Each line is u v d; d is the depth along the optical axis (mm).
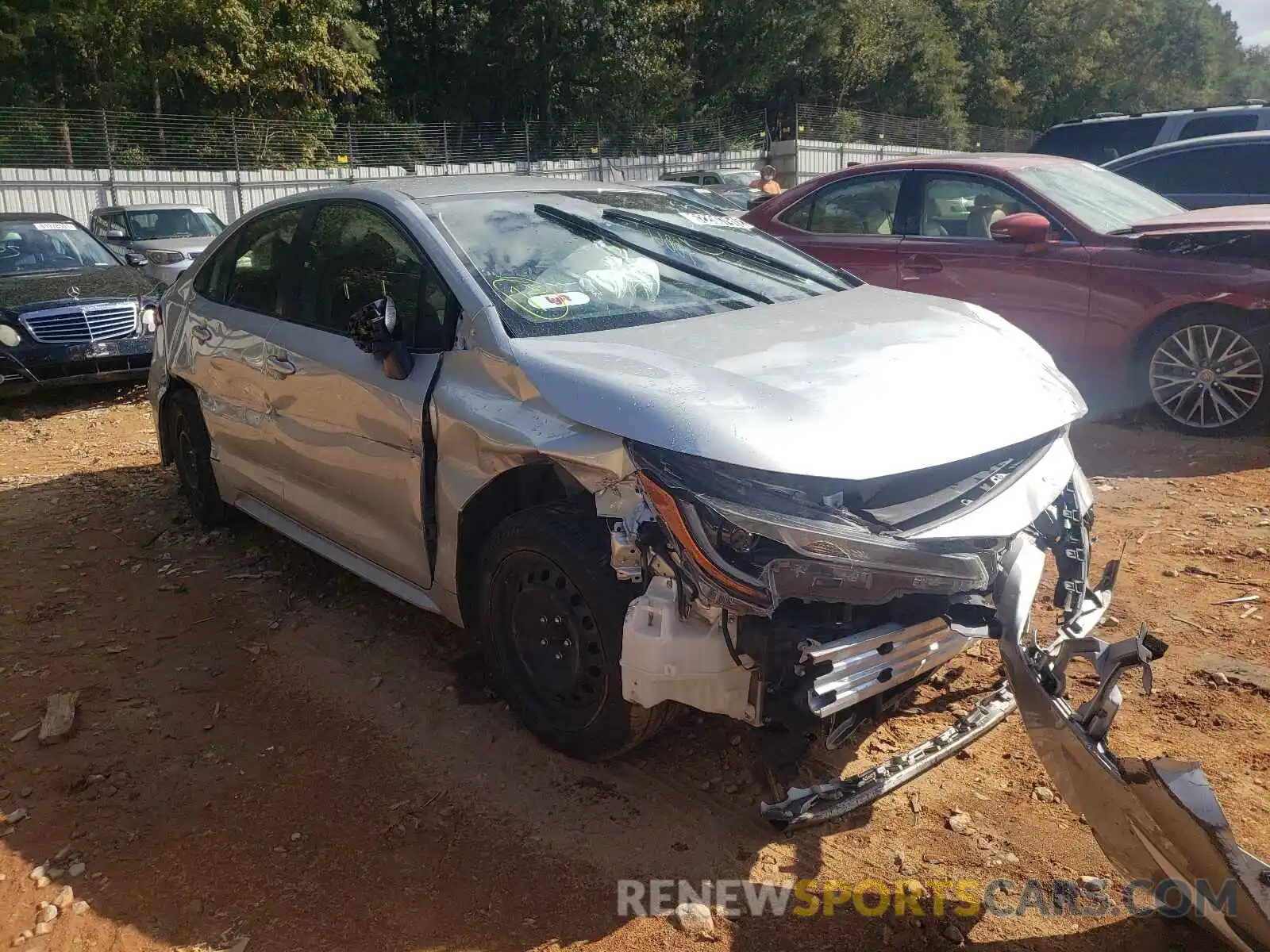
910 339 3285
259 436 4445
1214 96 73000
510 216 3840
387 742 3428
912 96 42469
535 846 2881
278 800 3133
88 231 10320
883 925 2555
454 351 3332
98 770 3305
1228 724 3334
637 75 33938
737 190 17828
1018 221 6344
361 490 3789
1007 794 3045
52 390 8477
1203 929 2488
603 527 2990
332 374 3824
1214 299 6027
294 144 25984
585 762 3250
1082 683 3629
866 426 2695
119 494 6105
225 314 4727
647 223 4152
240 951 2535
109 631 4285
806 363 3012
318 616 4375
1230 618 4031
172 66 27531
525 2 33312
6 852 2928
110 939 2594
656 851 2848
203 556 5059
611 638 2891
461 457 3230
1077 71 56438
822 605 2652
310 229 4289
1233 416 6242
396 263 3707
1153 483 5645
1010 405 2992
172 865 2855
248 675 3898
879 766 3076
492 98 35438
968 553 2650
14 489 6266
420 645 4094
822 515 2547
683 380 2836
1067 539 3213
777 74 39000
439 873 2791
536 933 2564
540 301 3379
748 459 2547
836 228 7574
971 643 2994
